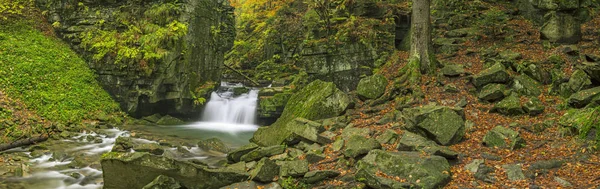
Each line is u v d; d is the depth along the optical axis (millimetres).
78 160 9469
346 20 18047
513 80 11383
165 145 11539
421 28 13578
